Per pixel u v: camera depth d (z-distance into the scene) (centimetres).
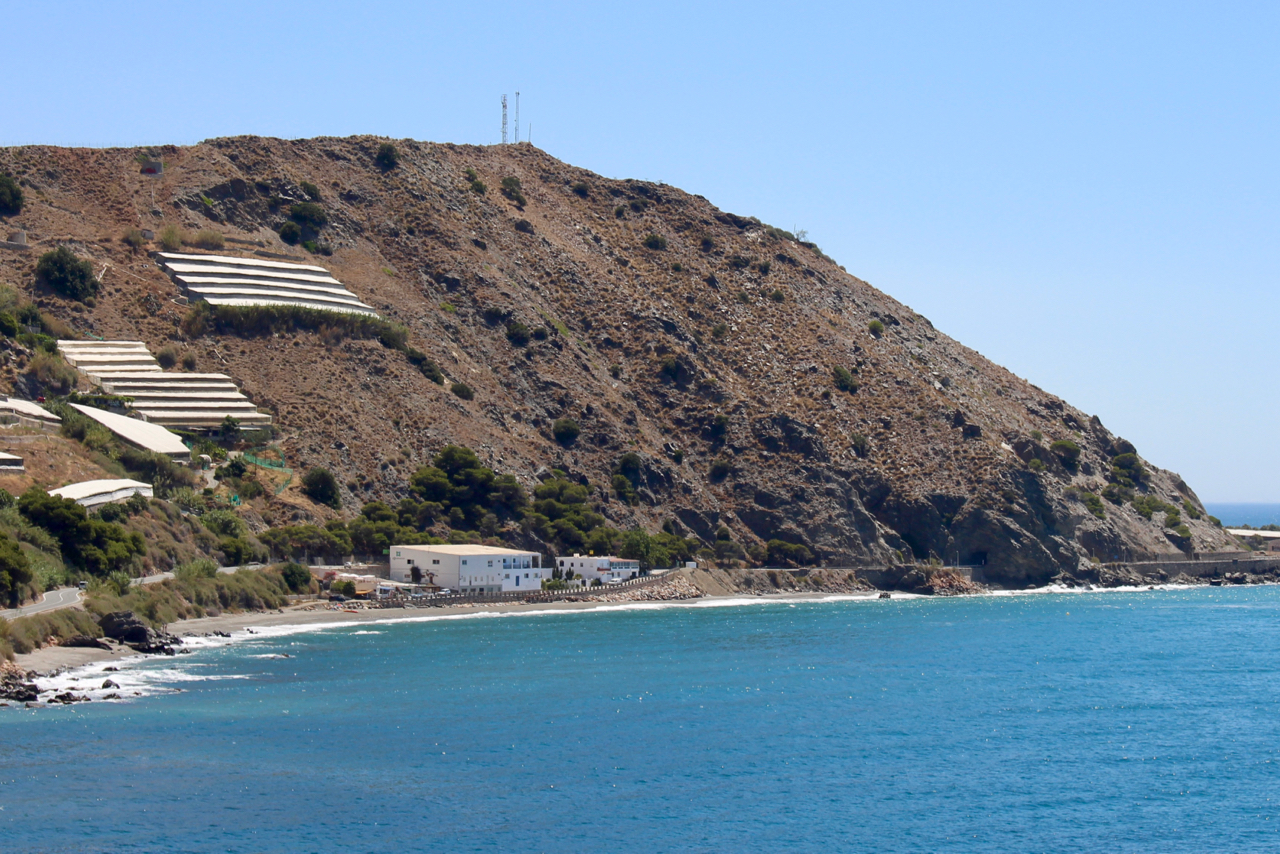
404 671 13288
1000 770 9931
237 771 9225
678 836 8294
